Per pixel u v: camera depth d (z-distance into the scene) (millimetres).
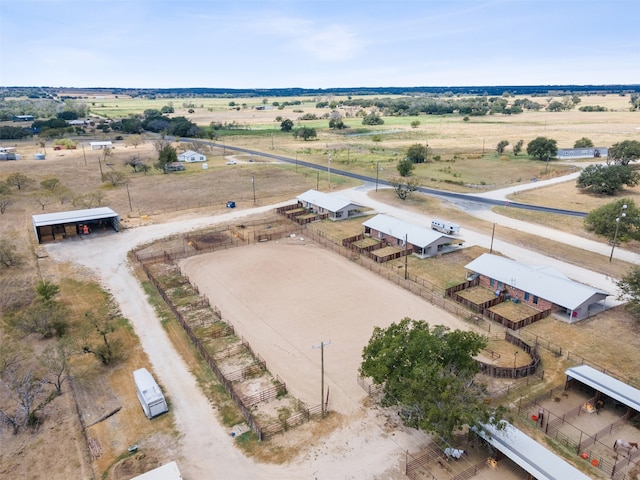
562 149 143625
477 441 31469
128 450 31422
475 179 116625
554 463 27406
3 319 49062
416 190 103750
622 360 40906
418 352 32156
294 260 65062
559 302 47938
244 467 29984
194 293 54844
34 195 100562
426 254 66750
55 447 31844
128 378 39406
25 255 66875
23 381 36719
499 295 53594
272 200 97688
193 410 35438
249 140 199250
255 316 49656
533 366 39188
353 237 72500
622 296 49250
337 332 46438
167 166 128000
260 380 39000
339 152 161750
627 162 117688
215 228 79250
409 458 30438
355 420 34188
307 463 30219
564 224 78562
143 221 83188
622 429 32938
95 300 53188
